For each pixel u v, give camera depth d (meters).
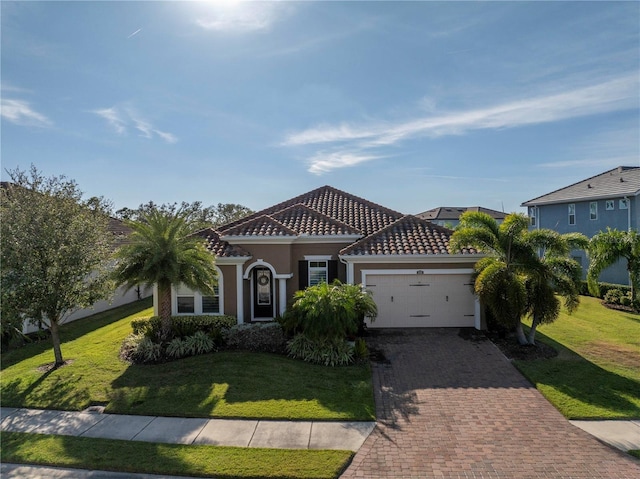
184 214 15.79
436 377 12.79
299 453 8.55
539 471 7.95
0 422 10.25
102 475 7.93
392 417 10.23
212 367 13.35
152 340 15.39
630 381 12.20
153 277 14.74
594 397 11.15
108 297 14.82
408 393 11.66
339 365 13.57
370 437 9.27
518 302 14.10
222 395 11.40
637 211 28.94
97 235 14.52
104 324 20.97
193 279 15.29
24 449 8.83
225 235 18.03
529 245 14.79
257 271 19.44
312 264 19.36
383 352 15.02
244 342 15.30
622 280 28.81
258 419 10.15
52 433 9.60
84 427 9.89
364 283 17.78
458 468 8.06
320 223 19.98
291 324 14.69
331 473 7.84
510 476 7.80
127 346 15.35
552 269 14.73
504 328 17.05
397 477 7.80
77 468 8.16
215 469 7.99
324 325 13.54
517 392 11.69
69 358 14.97
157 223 14.96
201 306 17.88
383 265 17.70
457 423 9.91
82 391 11.91
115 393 11.72
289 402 10.95
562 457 8.43
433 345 15.71
